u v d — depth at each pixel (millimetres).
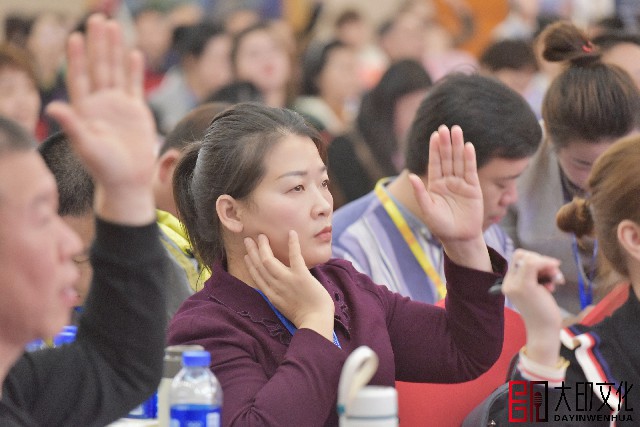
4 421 3553
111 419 3658
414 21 17094
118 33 3395
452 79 6152
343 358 4477
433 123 6082
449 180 4918
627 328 4441
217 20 16359
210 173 4840
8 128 3391
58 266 3389
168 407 4582
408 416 5512
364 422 3715
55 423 3707
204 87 13555
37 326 3379
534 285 4051
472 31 18109
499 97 5980
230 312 4719
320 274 4992
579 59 6707
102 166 3396
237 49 13227
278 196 4703
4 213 3305
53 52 14367
